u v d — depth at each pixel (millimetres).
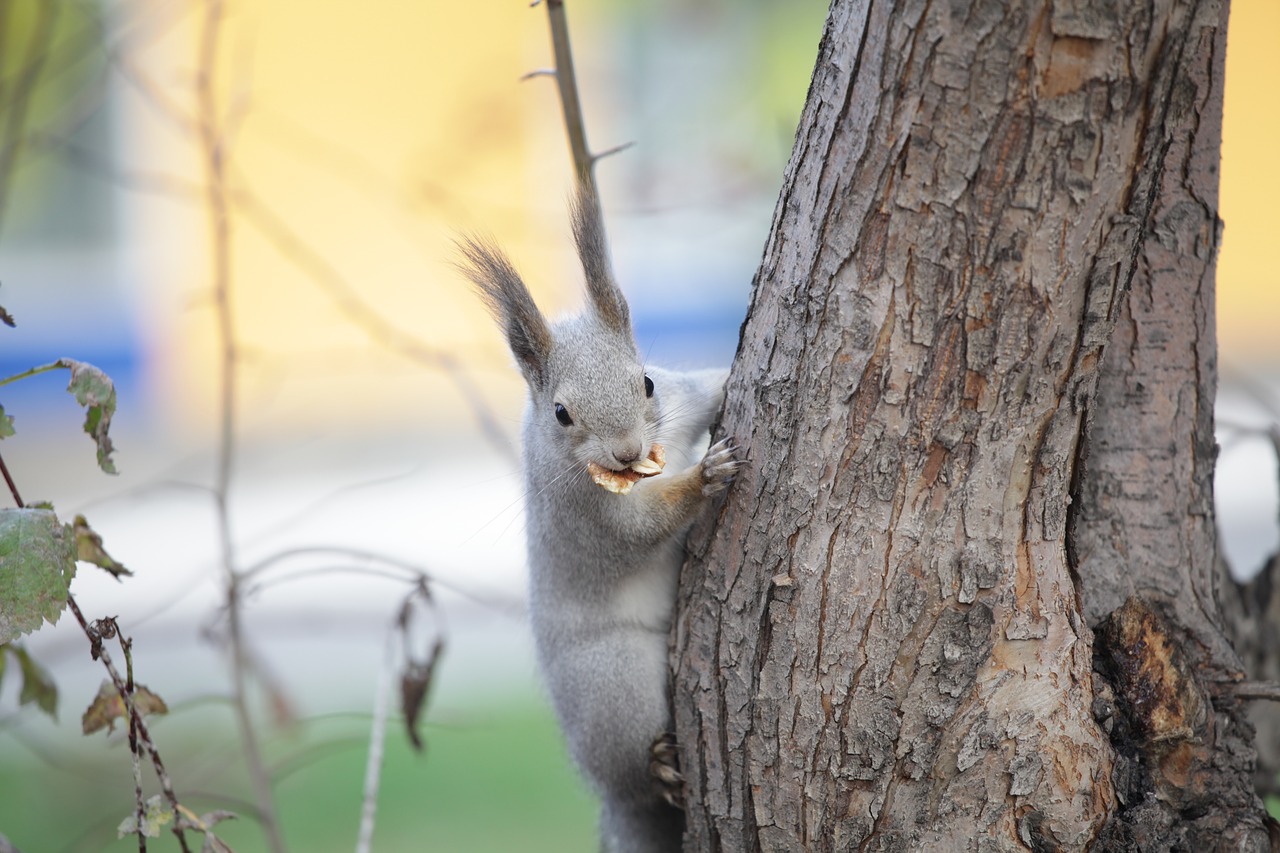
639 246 27891
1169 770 6781
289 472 27953
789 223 6602
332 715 8336
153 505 25625
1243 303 29531
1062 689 6418
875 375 6262
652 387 8625
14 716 10570
